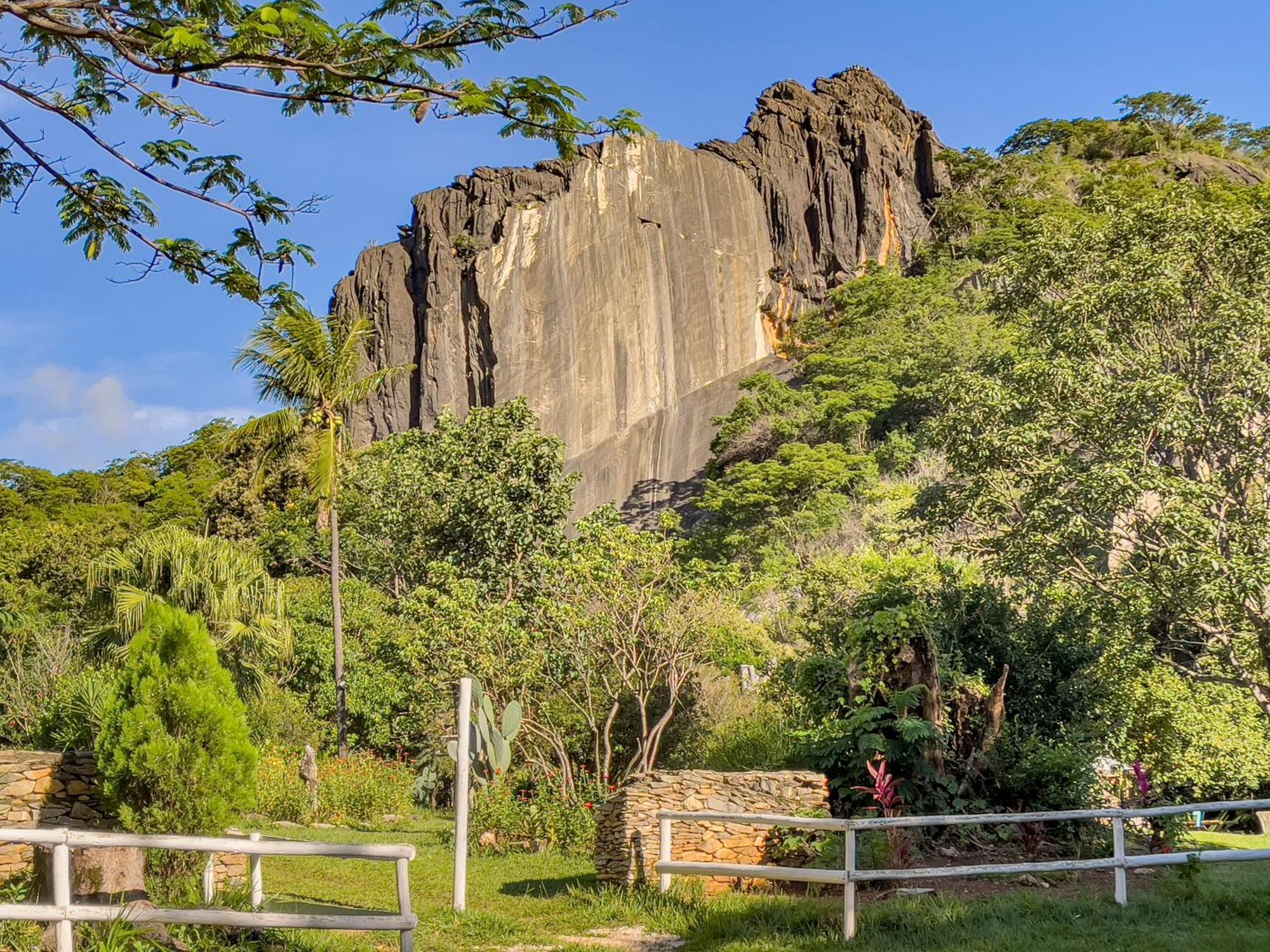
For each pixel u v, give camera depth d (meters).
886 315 67.19
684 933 8.16
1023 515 19.28
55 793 10.79
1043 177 98.25
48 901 7.64
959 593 14.38
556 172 92.88
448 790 21.77
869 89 107.44
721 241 94.25
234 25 5.14
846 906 7.64
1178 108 125.06
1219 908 8.16
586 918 8.83
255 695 22.78
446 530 29.08
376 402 89.69
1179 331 20.47
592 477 80.81
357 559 39.66
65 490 68.38
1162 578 17.41
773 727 14.60
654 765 16.44
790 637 24.19
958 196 95.19
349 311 92.75
